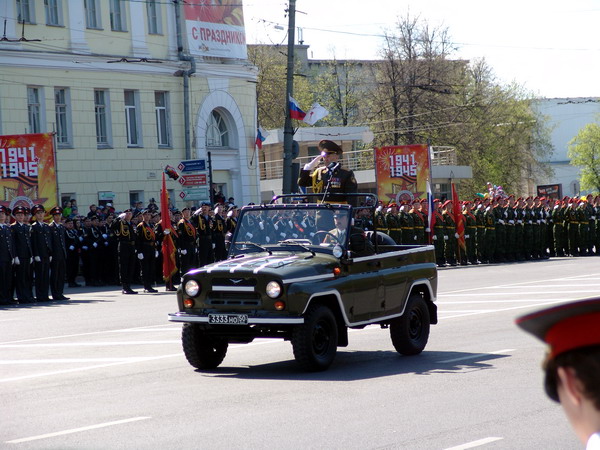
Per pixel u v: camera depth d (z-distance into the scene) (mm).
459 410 11430
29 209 36219
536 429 10258
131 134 50375
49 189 36625
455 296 28344
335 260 15195
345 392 12875
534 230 50844
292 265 14688
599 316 2410
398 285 16375
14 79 44594
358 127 75438
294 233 15859
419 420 10844
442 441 9703
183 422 11039
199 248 37938
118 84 49250
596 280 33125
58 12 46812
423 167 49438
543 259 51000
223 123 55594
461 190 87938
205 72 53469
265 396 12727
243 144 55969
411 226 43688
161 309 26750
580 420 2473
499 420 10789
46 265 31156
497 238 48812
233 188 55625
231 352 17859
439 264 46094
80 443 10039
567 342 2447
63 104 47031
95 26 48719
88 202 47719
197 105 53031
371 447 9445
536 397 12180
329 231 15664
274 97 91438
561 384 2502
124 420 11258
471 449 9336
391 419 10922
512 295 28094
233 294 14578
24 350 18500
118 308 27453
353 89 97875
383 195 50219
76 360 16906
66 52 46688
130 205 49844
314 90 99750
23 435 10570
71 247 37812
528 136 97688
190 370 15430
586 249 53844
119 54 49500
